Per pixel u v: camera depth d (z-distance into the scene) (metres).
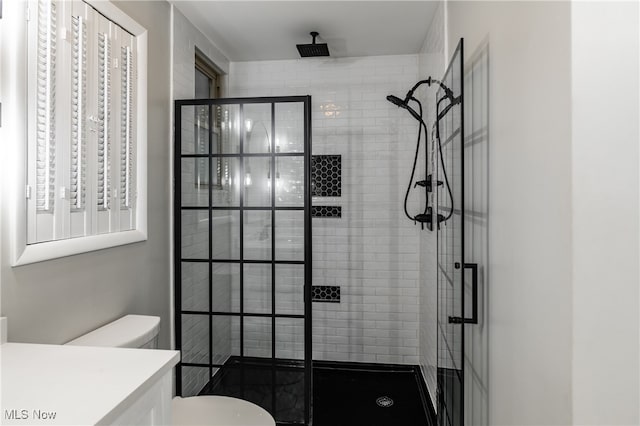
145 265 2.20
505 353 1.33
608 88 0.90
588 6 0.90
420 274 3.26
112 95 1.86
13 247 1.33
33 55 1.40
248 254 2.49
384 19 2.71
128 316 1.97
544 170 1.04
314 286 3.42
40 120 1.44
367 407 2.76
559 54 0.96
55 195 1.50
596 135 0.90
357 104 3.38
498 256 1.39
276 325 2.47
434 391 2.62
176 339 2.53
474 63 1.71
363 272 3.37
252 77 3.50
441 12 2.41
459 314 1.55
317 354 3.42
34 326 1.44
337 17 2.69
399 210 3.33
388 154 3.34
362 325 3.38
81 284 1.69
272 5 2.52
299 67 3.46
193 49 2.79
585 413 0.91
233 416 1.71
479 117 1.63
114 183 1.89
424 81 2.89
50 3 1.46
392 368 3.34
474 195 1.71
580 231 0.91
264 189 2.47
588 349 0.91
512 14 1.25
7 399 0.91
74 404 0.89
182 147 2.53
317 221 3.41
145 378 1.03
